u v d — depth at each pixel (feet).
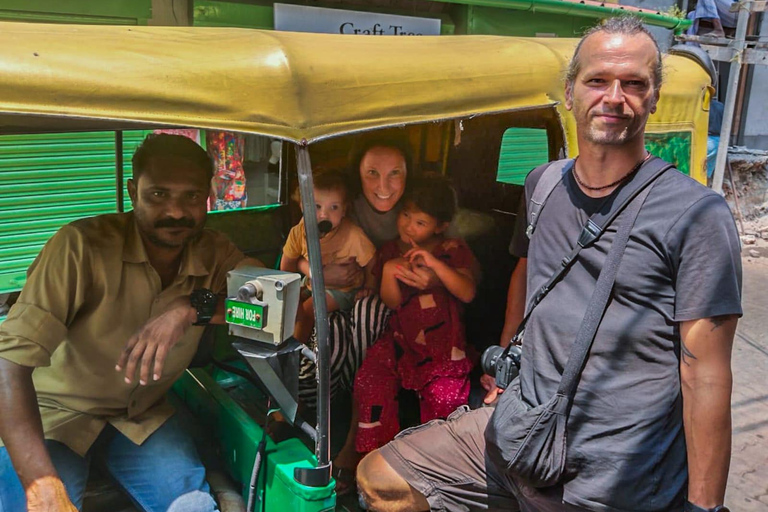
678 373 4.78
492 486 5.99
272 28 11.30
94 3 10.11
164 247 6.38
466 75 5.88
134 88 4.45
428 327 7.95
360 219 7.97
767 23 26.20
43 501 5.24
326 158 8.40
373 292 8.11
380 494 6.31
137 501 6.27
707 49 19.20
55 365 6.20
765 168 25.14
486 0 12.80
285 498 5.44
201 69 4.62
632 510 4.81
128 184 6.33
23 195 13.65
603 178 4.99
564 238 5.22
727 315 4.50
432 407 7.77
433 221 8.14
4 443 5.48
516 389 5.58
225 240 7.05
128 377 6.27
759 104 28.27
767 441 11.00
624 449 4.80
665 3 24.39
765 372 13.47
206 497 6.18
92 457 6.70
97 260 6.04
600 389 4.86
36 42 4.44
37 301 5.73
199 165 6.37
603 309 4.83
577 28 14.89
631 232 4.76
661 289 4.70
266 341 5.10
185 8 10.68
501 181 9.80
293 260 8.09
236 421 6.51
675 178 4.77
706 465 4.64
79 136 14.01
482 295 8.61
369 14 12.00
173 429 6.67
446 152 8.88
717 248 4.50
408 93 5.44
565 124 6.73
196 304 6.55
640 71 4.75
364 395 7.58
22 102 4.19
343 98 5.05
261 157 11.82
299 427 5.34
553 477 5.03
